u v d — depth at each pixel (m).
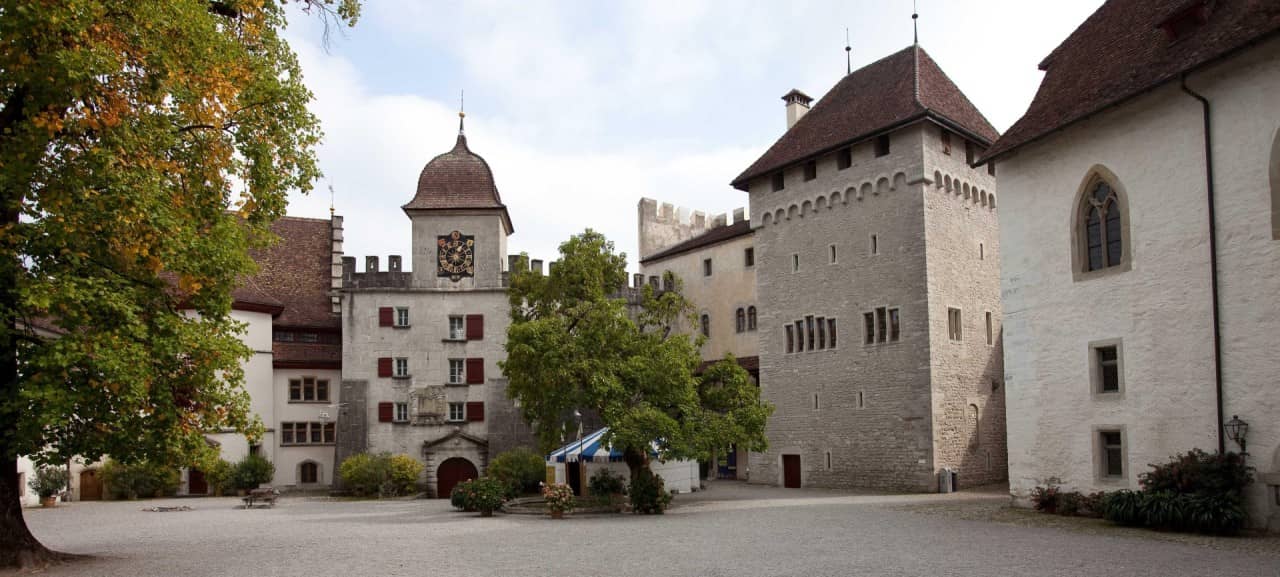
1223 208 20.47
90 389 15.09
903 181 38.69
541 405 32.31
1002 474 40.00
